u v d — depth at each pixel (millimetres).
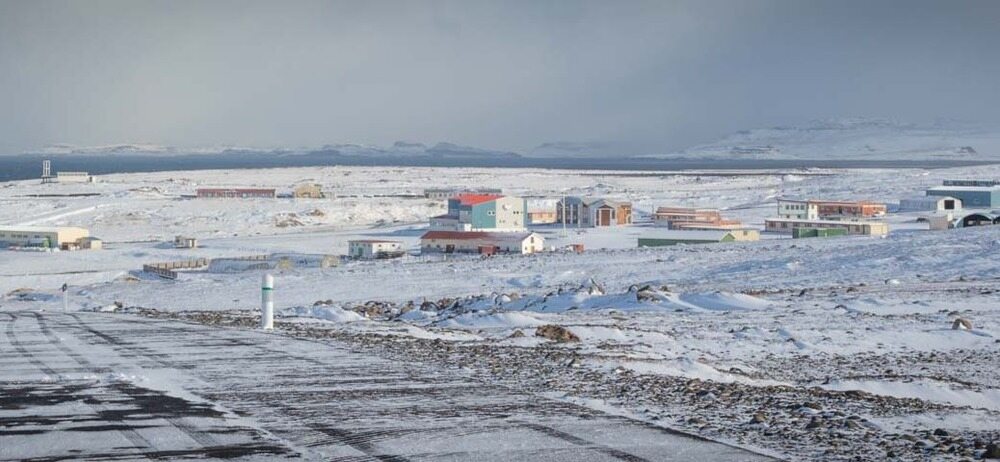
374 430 12203
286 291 58062
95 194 198000
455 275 64125
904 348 28703
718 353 26578
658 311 38562
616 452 10992
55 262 98375
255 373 17234
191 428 12219
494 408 13859
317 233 128625
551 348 23516
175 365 18250
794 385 20719
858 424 13461
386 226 139250
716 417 13516
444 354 20688
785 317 35469
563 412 13586
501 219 123312
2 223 142125
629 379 17406
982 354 27828
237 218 147125
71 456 10609
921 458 11180
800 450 11352
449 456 10781
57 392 14961
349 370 17719
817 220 114625
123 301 56719
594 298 43219
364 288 58531
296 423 12625
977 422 15766
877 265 57781
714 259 67062
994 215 110438
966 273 52750
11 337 23578
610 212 128625
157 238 125312
